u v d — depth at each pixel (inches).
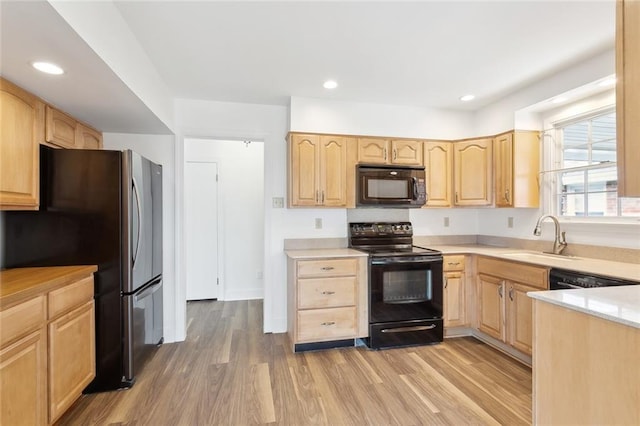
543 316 52.8
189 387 89.9
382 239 138.6
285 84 113.4
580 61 97.1
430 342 119.4
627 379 40.8
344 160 127.0
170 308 123.5
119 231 88.4
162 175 122.9
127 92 80.0
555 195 119.1
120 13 71.4
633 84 43.7
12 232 83.3
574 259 101.4
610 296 51.9
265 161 133.6
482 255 119.4
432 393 86.0
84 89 77.4
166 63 96.3
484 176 131.1
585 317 45.9
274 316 132.6
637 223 91.0
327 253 119.1
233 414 77.7
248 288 184.1
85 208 87.0
